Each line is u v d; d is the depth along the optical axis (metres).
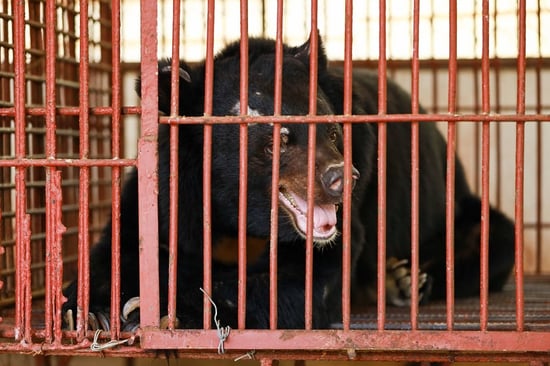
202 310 4.29
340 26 9.66
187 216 4.64
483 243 3.71
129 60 9.90
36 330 3.90
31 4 5.75
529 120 3.62
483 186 3.69
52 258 3.84
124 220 4.77
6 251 5.60
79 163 3.78
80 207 3.81
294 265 4.64
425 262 6.40
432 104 9.48
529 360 3.85
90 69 7.41
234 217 4.70
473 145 9.87
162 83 4.41
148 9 3.73
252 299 4.39
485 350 3.71
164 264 4.63
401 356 3.92
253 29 9.62
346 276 3.73
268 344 3.73
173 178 3.77
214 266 4.88
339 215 4.75
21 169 3.82
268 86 4.41
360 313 5.46
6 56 5.30
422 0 9.60
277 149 3.71
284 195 4.39
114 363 6.84
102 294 4.41
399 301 5.96
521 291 3.71
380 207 3.73
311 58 3.70
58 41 6.43
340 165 3.98
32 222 5.91
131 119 9.88
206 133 3.73
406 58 9.65
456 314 5.12
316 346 3.72
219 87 4.55
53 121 3.80
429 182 6.33
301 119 3.69
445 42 9.59
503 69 9.57
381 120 3.68
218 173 4.58
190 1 9.77
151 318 3.77
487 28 3.63
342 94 4.76
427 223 6.35
